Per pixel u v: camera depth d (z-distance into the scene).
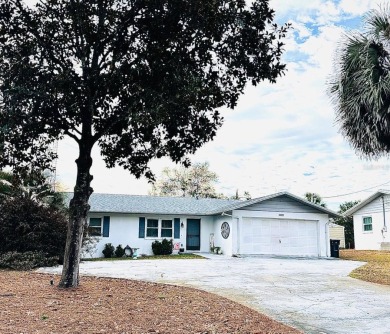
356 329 6.28
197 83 6.83
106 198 23.70
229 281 11.12
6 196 15.37
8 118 6.36
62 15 7.41
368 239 25.20
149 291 8.52
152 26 7.22
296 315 7.20
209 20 6.90
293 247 21.59
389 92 9.02
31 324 5.46
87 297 7.38
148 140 8.68
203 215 23.36
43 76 6.78
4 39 7.21
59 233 14.73
